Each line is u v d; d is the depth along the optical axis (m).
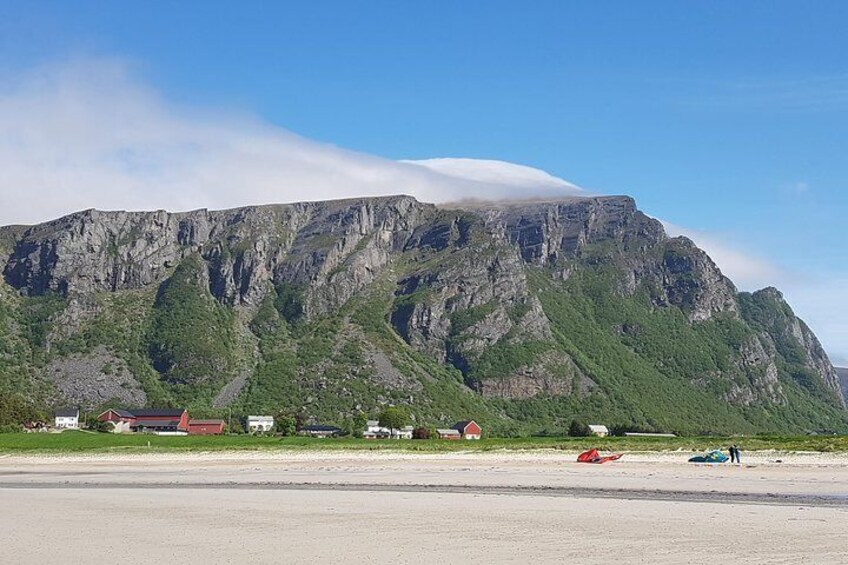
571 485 69.69
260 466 100.44
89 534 45.19
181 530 46.12
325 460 110.38
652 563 36.56
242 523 48.47
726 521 46.91
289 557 38.59
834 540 40.97
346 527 46.53
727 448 121.94
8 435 162.62
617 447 129.12
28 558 39.19
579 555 38.22
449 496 61.78
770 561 36.66
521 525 46.44
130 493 67.25
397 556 38.56
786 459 99.75
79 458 119.56
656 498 59.50
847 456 102.81
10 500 62.38
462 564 36.84
